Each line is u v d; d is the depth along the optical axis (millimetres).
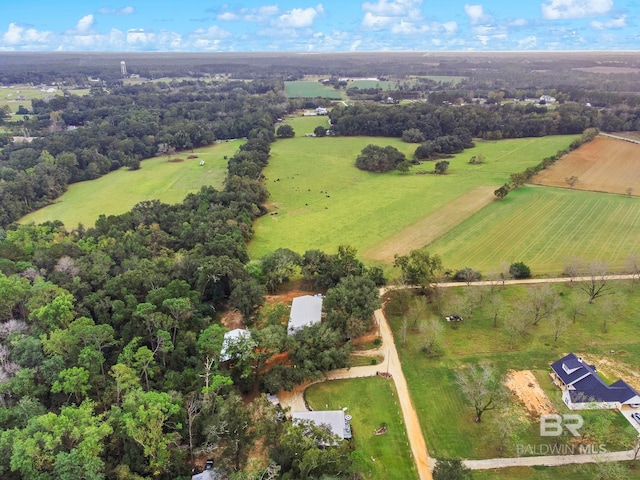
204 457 61656
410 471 60375
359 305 87625
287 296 102750
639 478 57719
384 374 78188
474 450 63125
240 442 57844
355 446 64062
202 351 74750
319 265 104625
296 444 56094
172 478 57094
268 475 53906
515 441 63344
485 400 69812
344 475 55656
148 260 105250
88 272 97125
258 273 105062
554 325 89500
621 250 118875
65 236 126062
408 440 65125
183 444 62281
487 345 85000
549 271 110438
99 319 83438
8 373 65875
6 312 81312
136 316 78750
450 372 78188
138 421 55344
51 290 83750
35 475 50594
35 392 62938
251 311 91000
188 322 84125
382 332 89938
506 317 90125
